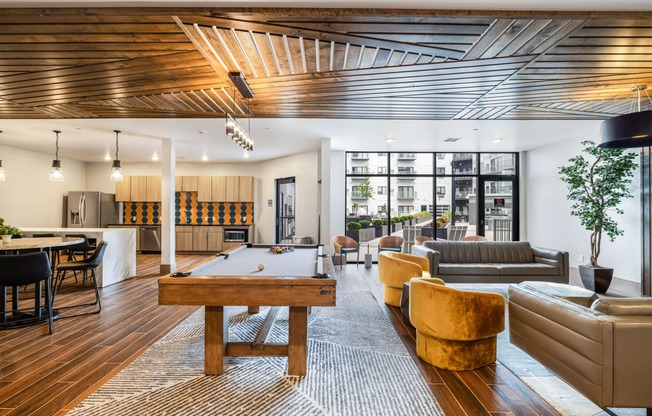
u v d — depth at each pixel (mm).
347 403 2141
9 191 7266
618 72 3023
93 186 9508
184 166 9727
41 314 3846
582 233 6395
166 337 3221
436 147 7449
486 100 3799
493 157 8109
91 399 2158
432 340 2680
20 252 4305
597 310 2016
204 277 2322
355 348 3000
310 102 3812
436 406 2117
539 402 2172
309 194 7715
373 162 8125
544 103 3900
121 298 4629
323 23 2229
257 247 4504
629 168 5000
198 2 2084
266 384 2365
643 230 5039
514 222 8125
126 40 2441
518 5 2129
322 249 3951
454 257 5383
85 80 3168
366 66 2861
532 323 2430
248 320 3709
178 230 9195
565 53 2639
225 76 3070
